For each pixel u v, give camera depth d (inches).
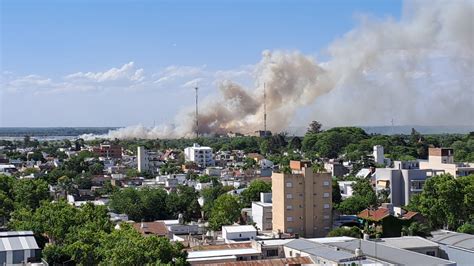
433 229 7716.5
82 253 5226.4
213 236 7288.4
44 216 6284.5
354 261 4862.2
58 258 5300.2
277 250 5777.6
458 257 5492.1
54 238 6225.4
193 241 6727.4
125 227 5925.2
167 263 4532.5
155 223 7795.3
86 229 5703.7
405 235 7012.8
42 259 5167.3
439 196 7746.1
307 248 5447.8
